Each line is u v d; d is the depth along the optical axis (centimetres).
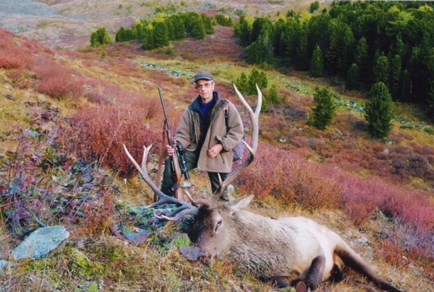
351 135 3034
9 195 375
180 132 450
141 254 343
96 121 639
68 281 293
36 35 9244
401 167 2494
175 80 3562
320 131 2958
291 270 410
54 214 380
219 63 5375
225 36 6775
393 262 681
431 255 749
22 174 414
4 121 786
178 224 410
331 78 4819
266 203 758
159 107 1495
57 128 640
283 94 3656
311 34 5184
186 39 6388
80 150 593
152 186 406
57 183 422
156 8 13638
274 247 404
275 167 839
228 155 441
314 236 449
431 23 4709
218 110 427
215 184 461
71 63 2734
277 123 2884
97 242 340
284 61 5300
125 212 428
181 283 330
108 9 14438
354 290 478
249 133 2633
